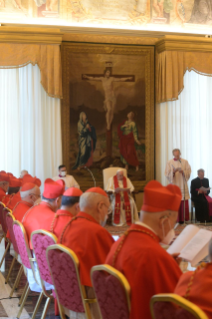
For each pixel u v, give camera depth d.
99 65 12.11
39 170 11.48
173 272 2.31
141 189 12.41
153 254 2.32
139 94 12.35
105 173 11.06
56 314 4.39
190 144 12.45
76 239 3.16
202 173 11.44
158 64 12.13
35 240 3.58
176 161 11.51
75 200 3.86
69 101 11.98
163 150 12.35
